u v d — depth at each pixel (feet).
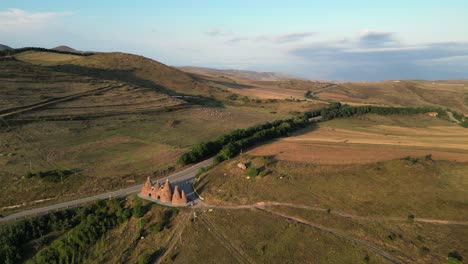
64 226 226.58
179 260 193.57
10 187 260.21
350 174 256.73
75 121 434.30
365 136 441.68
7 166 290.97
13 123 386.52
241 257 189.98
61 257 205.77
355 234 196.54
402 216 205.77
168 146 378.32
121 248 210.59
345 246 187.93
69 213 237.25
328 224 206.49
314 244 192.75
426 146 358.23
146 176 294.25
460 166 253.44
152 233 217.36
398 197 221.87
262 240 200.03
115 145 371.56
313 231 201.87
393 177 243.19
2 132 362.94
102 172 295.48
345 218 209.87
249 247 196.13
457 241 179.83
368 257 177.88
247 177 267.18
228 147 333.62
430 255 173.78
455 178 236.02
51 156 322.14
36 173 278.26
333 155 315.99
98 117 464.65
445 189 224.12
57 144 354.95
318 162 292.40
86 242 215.10
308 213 218.59
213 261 189.57
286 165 285.02
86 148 353.72
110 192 266.36
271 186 251.80
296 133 463.42
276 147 361.10
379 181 241.76
